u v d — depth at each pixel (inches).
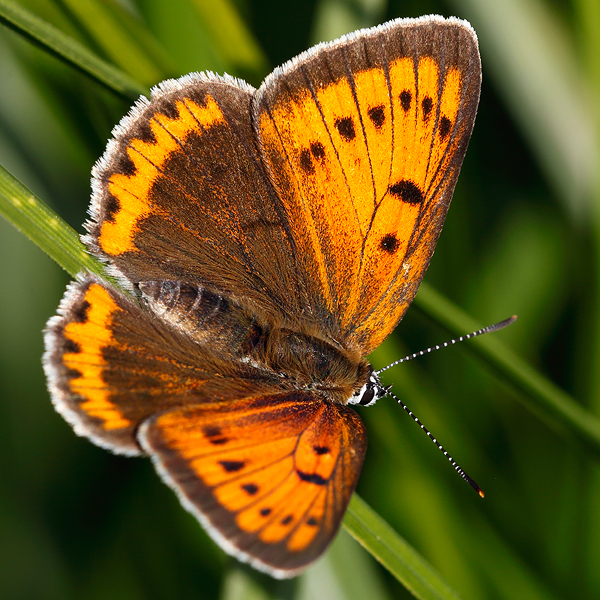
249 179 10.0
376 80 9.9
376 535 9.8
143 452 9.7
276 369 9.9
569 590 10.2
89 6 10.0
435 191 9.9
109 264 9.9
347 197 10.0
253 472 9.6
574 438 10.1
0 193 9.9
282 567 9.5
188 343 9.8
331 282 10.1
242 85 9.9
